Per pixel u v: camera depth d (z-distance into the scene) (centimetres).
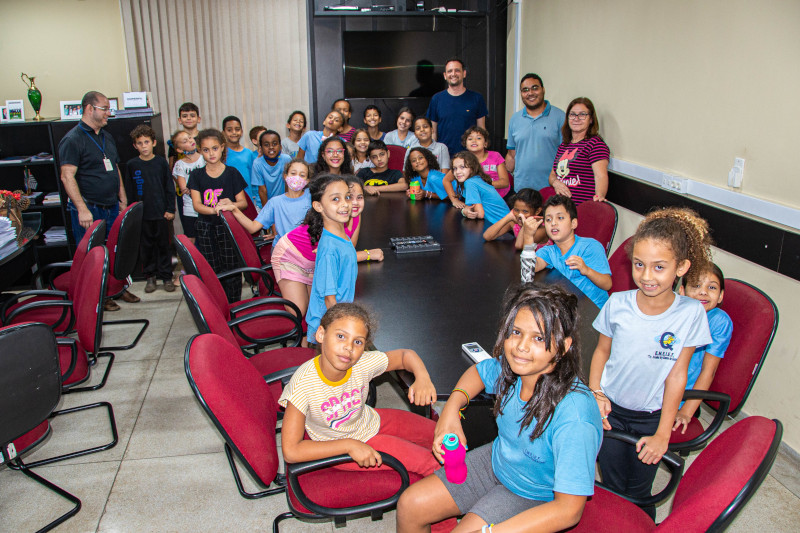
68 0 625
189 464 278
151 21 648
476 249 331
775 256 277
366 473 185
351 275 250
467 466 165
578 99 405
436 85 683
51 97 645
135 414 322
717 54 314
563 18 510
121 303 490
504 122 685
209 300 228
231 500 253
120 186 497
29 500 255
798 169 264
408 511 163
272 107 696
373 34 663
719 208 316
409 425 204
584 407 141
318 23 657
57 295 331
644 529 162
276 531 231
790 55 264
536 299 142
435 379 187
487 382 172
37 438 238
